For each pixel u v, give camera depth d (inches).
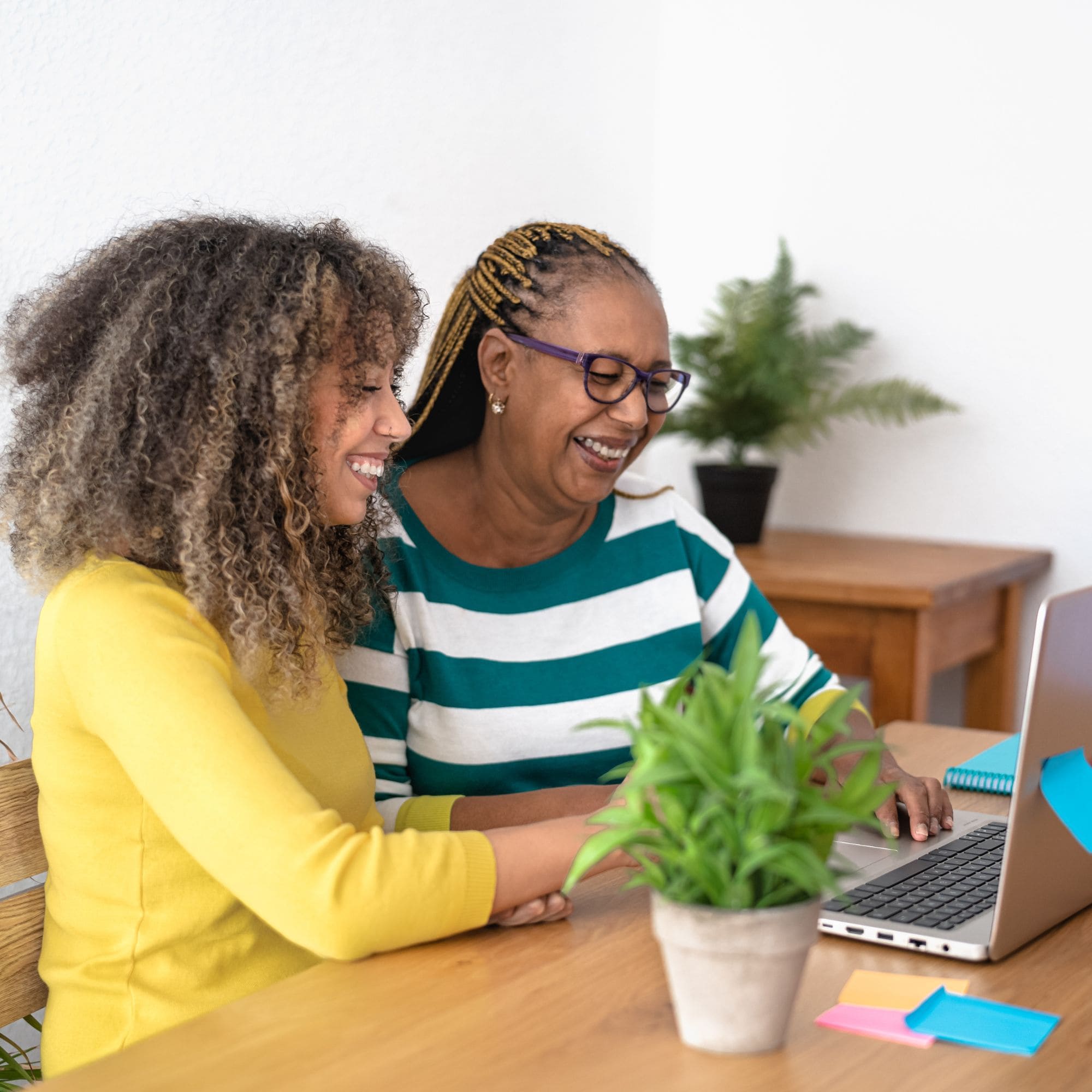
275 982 45.8
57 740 44.5
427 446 62.9
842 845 50.4
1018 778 37.6
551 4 107.3
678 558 65.7
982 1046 34.3
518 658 61.6
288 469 45.9
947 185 117.3
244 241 46.5
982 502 119.1
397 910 39.3
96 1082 32.6
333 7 84.4
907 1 117.1
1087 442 114.4
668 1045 34.2
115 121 71.1
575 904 44.8
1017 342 116.2
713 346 115.3
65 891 45.7
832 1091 31.7
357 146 87.4
